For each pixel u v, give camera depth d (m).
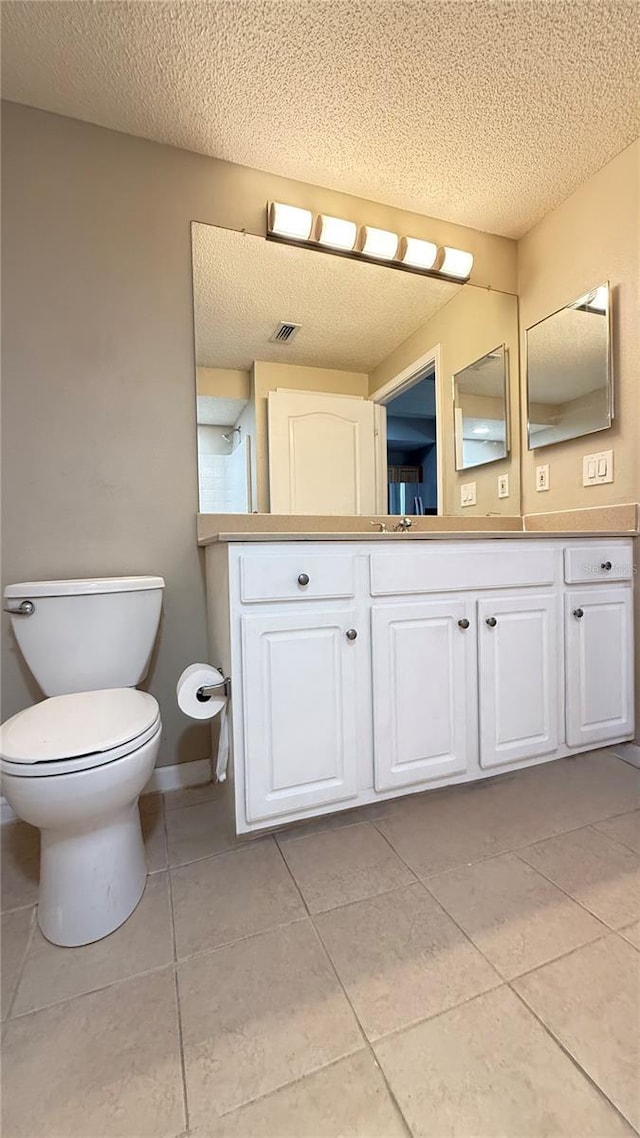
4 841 1.34
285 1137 0.63
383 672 1.35
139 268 1.55
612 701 1.69
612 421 1.75
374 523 1.90
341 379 1.85
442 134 1.56
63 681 1.32
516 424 2.14
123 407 1.54
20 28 1.20
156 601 1.45
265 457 1.73
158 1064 0.72
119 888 1.01
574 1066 0.70
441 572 1.42
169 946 0.95
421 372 1.97
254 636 1.21
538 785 1.55
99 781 0.92
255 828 1.24
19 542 1.44
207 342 1.65
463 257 1.96
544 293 2.00
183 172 1.59
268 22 1.20
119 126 1.50
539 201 1.89
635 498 1.69
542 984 0.84
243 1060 0.73
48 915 0.98
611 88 1.41
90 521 1.51
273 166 1.67
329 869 1.17
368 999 0.82
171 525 1.60
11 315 1.42
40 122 1.44
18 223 1.43
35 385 1.45
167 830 1.36
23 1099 0.68
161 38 1.23
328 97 1.41
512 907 1.02
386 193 1.82
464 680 1.46
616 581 1.69
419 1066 0.71
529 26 1.23
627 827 1.31
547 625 1.58
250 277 1.70
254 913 1.03
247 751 1.21
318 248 1.79
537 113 1.49
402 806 1.44
